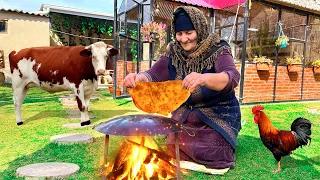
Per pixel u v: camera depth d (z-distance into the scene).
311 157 3.28
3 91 10.54
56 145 3.58
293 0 8.93
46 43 14.91
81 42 17.39
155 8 8.61
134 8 9.49
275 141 2.75
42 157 3.13
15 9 13.84
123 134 1.67
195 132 2.79
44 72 4.82
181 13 2.64
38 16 14.60
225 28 9.53
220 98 2.83
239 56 8.97
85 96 4.92
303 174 2.73
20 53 4.95
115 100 8.39
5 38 13.80
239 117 2.98
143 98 2.04
